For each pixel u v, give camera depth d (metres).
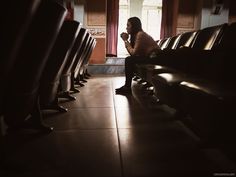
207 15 7.63
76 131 1.77
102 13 7.70
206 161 1.28
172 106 2.00
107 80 5.56
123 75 6.99
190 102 1.49
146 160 1.28
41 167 1.17
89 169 1.17
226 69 1.78
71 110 2.47
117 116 2.23
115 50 8.40
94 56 7.75
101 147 1.46
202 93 1.29
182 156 1.34
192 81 1.64
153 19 10.03
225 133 1.17
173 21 8.23
